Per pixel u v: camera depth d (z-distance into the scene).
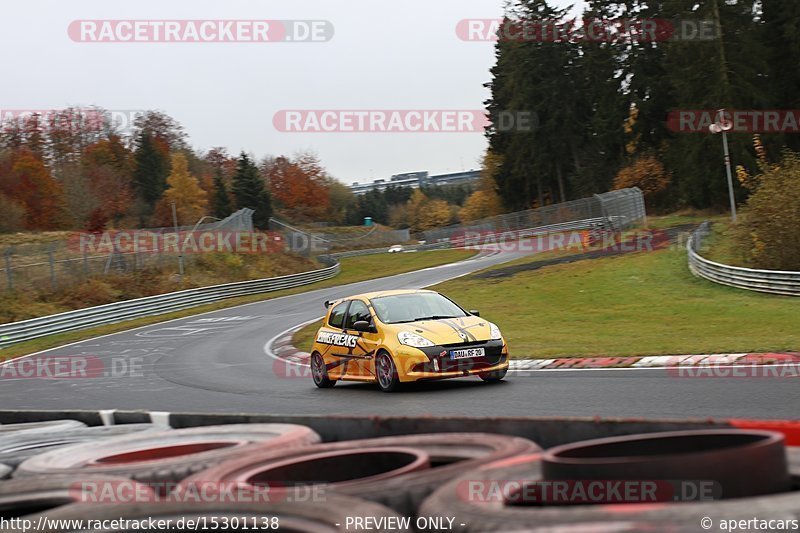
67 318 71.88
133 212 179.38
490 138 197.00
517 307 59.41
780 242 57.12
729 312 45.25
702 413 17.09
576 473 4.69
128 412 10.84
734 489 4.60
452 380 27.14
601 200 130.62
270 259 126.38
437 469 5.48
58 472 7.06
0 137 165.62
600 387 22.36
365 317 26.62
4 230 135.75
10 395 33.66
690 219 127.44
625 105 164.88
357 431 7.88
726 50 126.06
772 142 125.50
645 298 58.22
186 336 59.28
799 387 19.78
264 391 28.31
